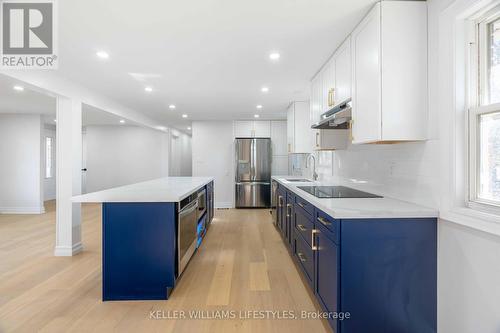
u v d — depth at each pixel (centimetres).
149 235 237
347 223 171
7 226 485
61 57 266
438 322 172
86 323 200
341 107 248
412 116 180
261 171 662
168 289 238
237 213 612
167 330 192
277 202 457
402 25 179
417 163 192
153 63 286
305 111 473
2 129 600
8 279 273
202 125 690
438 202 172
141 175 763
